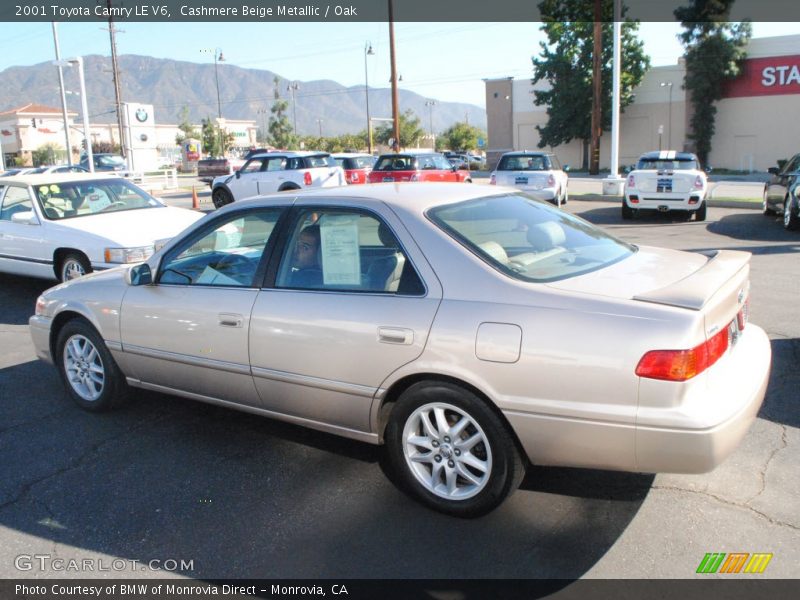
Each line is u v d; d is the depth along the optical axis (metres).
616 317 2.94
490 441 3.22
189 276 4.34
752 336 3.65
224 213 4.25
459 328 3.19
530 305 3.10
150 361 4.47
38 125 85.88
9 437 4.55
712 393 2.91
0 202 9.26
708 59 43.75
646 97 48.03
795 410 4.48
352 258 3.65
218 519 3.47
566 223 4.07
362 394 3.53
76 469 4.06
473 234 3.50
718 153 46.03
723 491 3.54
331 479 3.85
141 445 4.37
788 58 42.38
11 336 7.21
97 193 9.28
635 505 3.45
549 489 3.63
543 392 3.02
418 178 18.38
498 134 55.81
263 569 3.05
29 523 3.48
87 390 4.99
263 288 3.91
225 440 4.42
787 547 3.07
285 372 3.78
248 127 111.31
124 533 3.37
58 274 8.54
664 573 2.92
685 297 2.98
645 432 2.86
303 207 3.92
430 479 3.50
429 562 3.06
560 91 48.62
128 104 42.62
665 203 14.50
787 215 12.66
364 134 84.44
